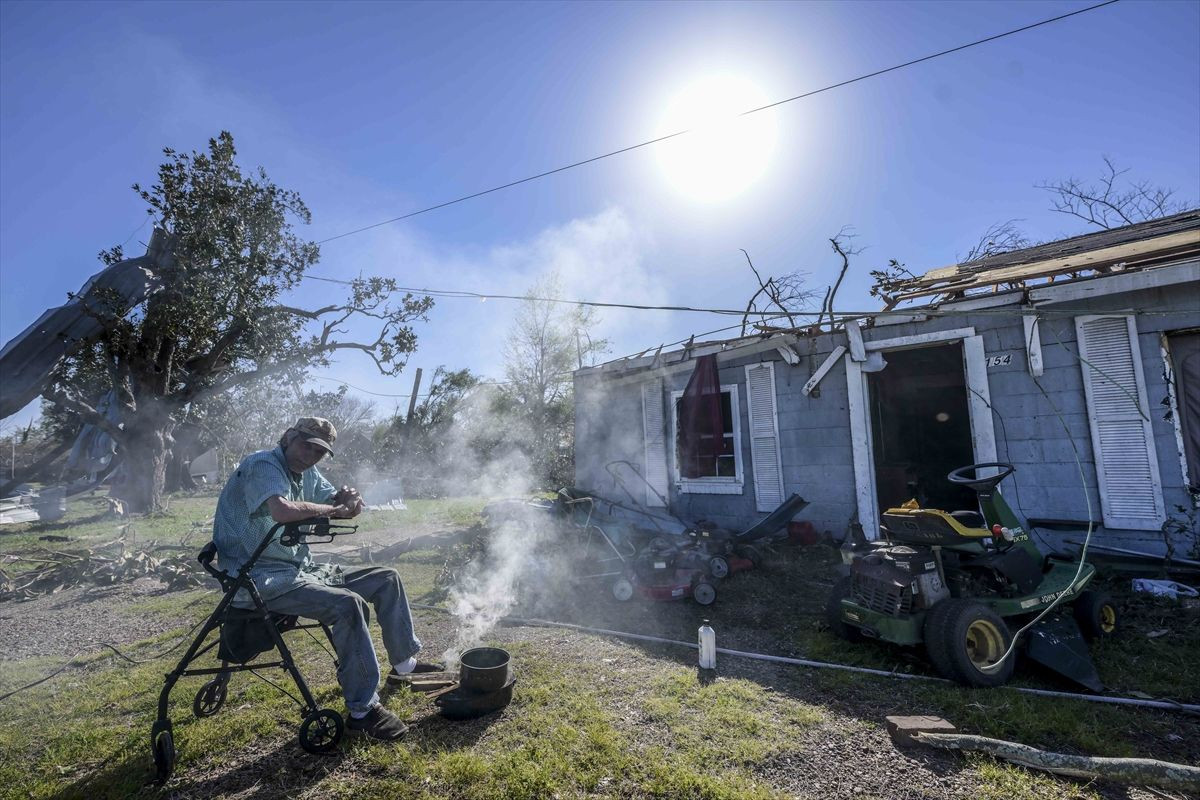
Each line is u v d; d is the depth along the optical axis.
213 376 20.69
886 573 3.97
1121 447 6.10
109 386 20.00
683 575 5.88
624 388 10.67
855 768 2.78
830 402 8.14
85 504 20.70
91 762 3.08
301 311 19.36
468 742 3.07
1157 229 7.55
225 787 2.77
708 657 3.98
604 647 4.50
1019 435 6.66
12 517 15.90
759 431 8.87
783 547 7.86
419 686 3.60
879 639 3.98
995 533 4.09
